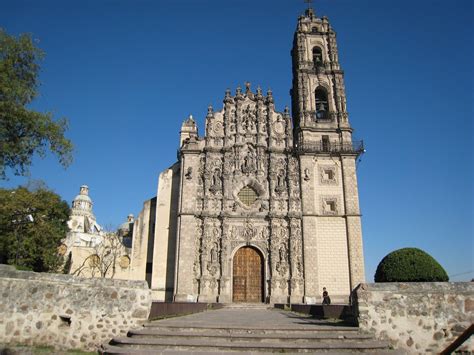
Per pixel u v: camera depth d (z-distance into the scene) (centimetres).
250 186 5938
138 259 6091
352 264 5441
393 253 3241
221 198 5766
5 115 2625
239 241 5609
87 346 1864
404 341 1914
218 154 6016
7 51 2766
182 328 1934
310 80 6575
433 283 2006
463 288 1984
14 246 5797
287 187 5872
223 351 1628
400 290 1989
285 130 6206
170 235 5856
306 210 5691
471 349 1911
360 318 1952
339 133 6222
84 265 6669
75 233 7756
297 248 5556
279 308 4916
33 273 1944
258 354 1623
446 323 1931
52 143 2834
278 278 5419
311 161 5978
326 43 6931
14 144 2705
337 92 6469
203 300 5253
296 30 7119
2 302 1872
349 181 5859
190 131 6531
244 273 5553
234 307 5016
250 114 6284
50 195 6612
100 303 1928
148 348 1675
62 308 1903
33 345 1845
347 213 5678
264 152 6084
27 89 2797
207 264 5447
